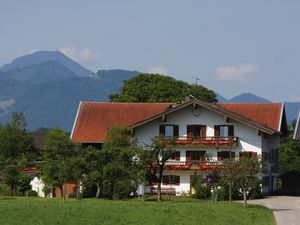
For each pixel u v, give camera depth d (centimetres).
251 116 11688
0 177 10069
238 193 9631
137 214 6138
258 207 7825
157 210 6519
